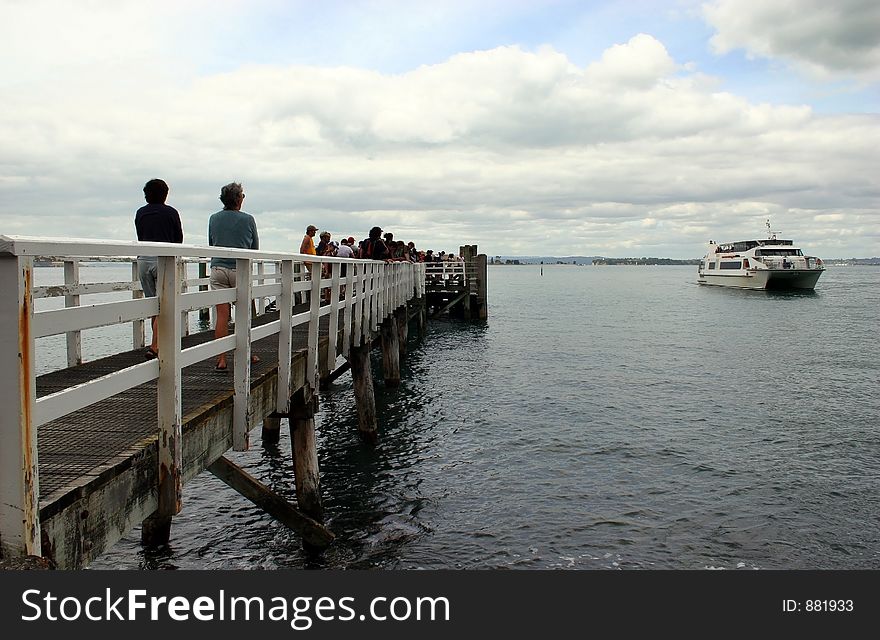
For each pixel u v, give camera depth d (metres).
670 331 31.58
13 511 2.52
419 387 16.75
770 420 13.48
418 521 8.26
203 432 4.49
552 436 12.09
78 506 3.04
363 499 8.97
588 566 7.18
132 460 3.57
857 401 15.44
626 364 20.91
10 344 2.46
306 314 7.16
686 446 11.50
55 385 5.95
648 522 8.27
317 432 12.33
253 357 7.04
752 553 7.52
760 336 29.55
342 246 16.36
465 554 7.41
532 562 7.25
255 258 4.93
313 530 7.20
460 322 35.34
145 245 3.20
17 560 2.46
